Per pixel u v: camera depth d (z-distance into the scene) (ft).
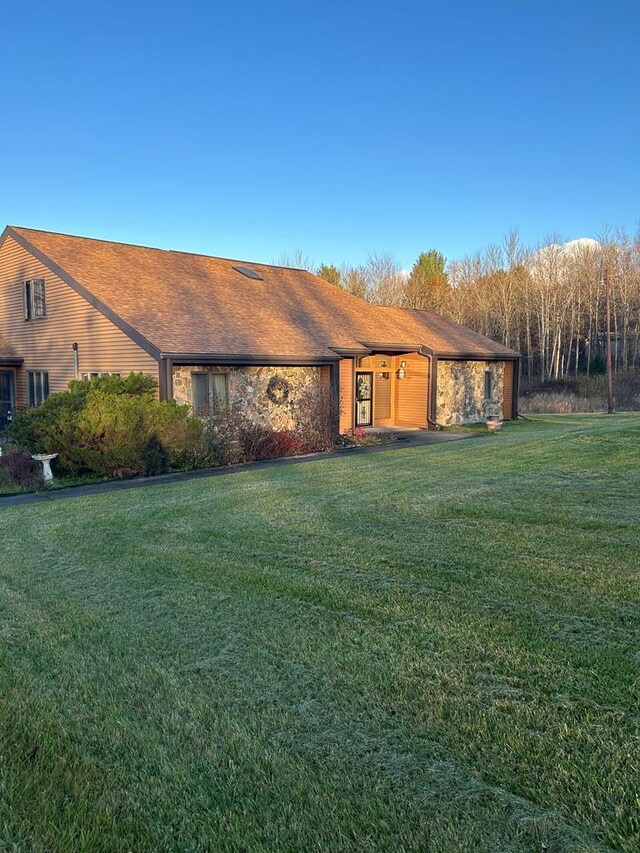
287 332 51.78
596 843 6.28
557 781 7.23
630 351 130.82
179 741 8.46
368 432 56.24
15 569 16.85
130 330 42.98
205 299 53.26
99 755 8.25
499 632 11.23
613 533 16.74
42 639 12.07
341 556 16.25
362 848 6.38
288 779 7.53
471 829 6.54
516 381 73.41
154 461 36.63
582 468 27.12
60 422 35.35
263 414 47.83
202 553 17.35
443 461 33.22
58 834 6.81
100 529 21.03
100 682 10.20
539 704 8.86
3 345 58.49
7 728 8.94
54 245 53.98
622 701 8.77
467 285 153.17
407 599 13.03
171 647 11.43
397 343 59.47
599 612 11.80
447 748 8.00
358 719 8.77
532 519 18.60
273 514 21.71
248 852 6.44
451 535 17.53
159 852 6.53
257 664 10.58
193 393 43.80
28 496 31.22
